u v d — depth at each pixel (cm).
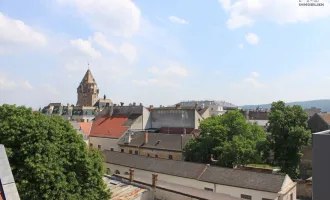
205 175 2975
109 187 2539
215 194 2542
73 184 1831
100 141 5444
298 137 3584
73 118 10294
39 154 1736
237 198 2411
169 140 4503
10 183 1052
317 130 4394
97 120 6288
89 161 1992
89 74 14088
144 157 3747
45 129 1906
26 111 2097
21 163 1741
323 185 914
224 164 3491
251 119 8800
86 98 13800
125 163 3725
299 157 3675
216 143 3919
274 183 2542
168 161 3453
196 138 4241
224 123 4181
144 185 2605
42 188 1650
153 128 5922
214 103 13388
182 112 5559
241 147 3472
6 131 1792
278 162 3781
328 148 907
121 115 6019
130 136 5000
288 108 3897
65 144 1975
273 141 3828
